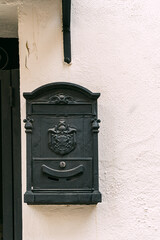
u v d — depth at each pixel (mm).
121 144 2395
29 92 2266
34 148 2211
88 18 2441
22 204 2348
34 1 2428
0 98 2617
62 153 2207
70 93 2242
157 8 2480
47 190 2197
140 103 2422
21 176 2432
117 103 2414
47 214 2334
